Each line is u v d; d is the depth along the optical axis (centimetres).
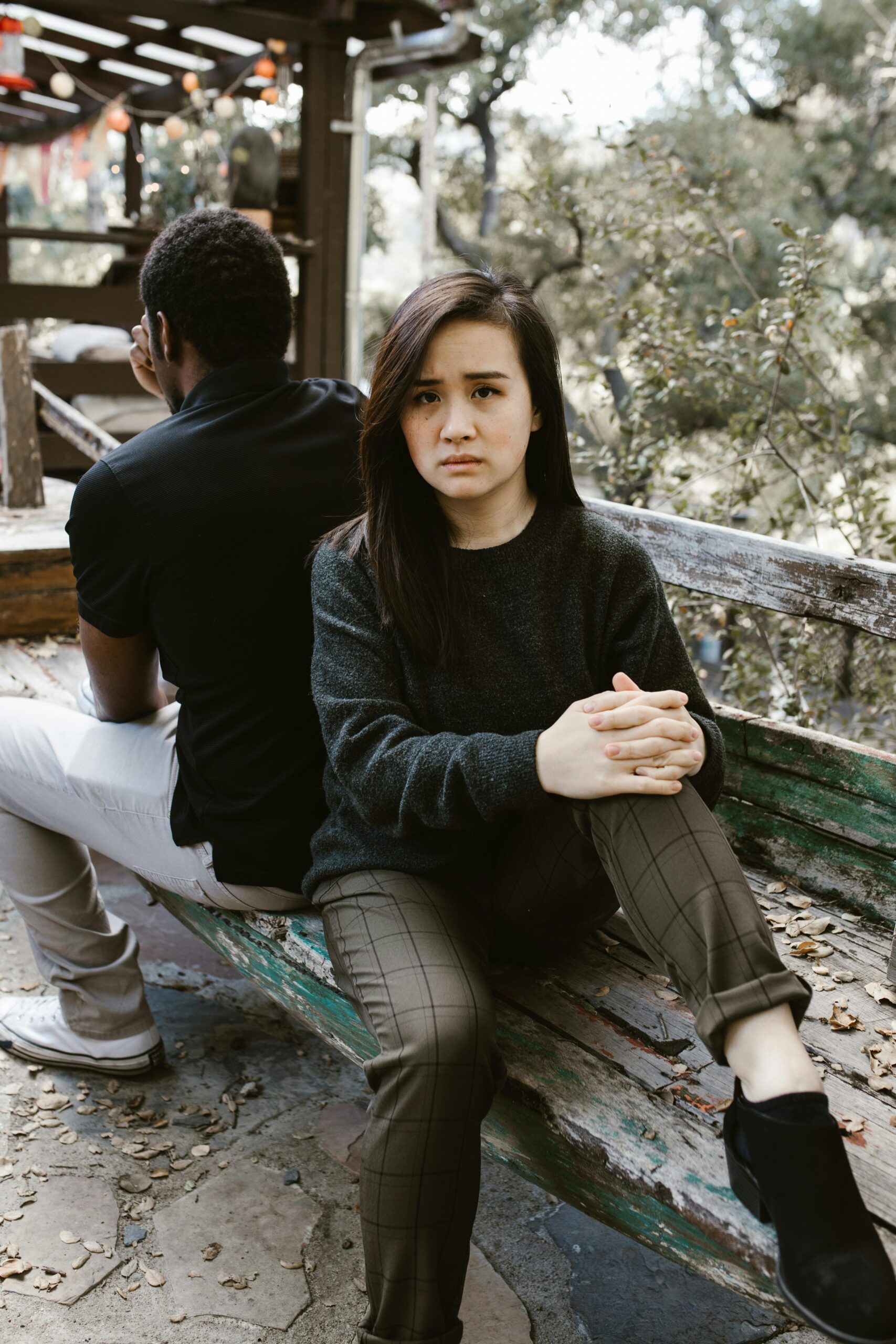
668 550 253
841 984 181
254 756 181
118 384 704
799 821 212
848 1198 119
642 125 459
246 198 686
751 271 1045
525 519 161
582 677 160
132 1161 216
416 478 158
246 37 662
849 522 394
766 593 230
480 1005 144
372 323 1452
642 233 462
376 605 162
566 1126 145
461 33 672
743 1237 126
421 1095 137
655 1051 159
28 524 416
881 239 1278
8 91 650
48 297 684
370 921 156
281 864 182
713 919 130
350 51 745
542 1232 207
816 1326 115
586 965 180
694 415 523
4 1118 225
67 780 205
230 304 184
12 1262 190
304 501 181
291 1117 230
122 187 1031
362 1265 193
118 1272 190
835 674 394
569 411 547
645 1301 191
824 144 1297
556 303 1269
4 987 268
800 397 445
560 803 147
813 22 1281
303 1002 187
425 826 155
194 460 177
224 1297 186
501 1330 184
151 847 199
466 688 159
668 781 138
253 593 177
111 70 882
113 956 233
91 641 191
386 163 1470
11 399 439
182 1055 249
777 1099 123
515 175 1422
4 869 224
